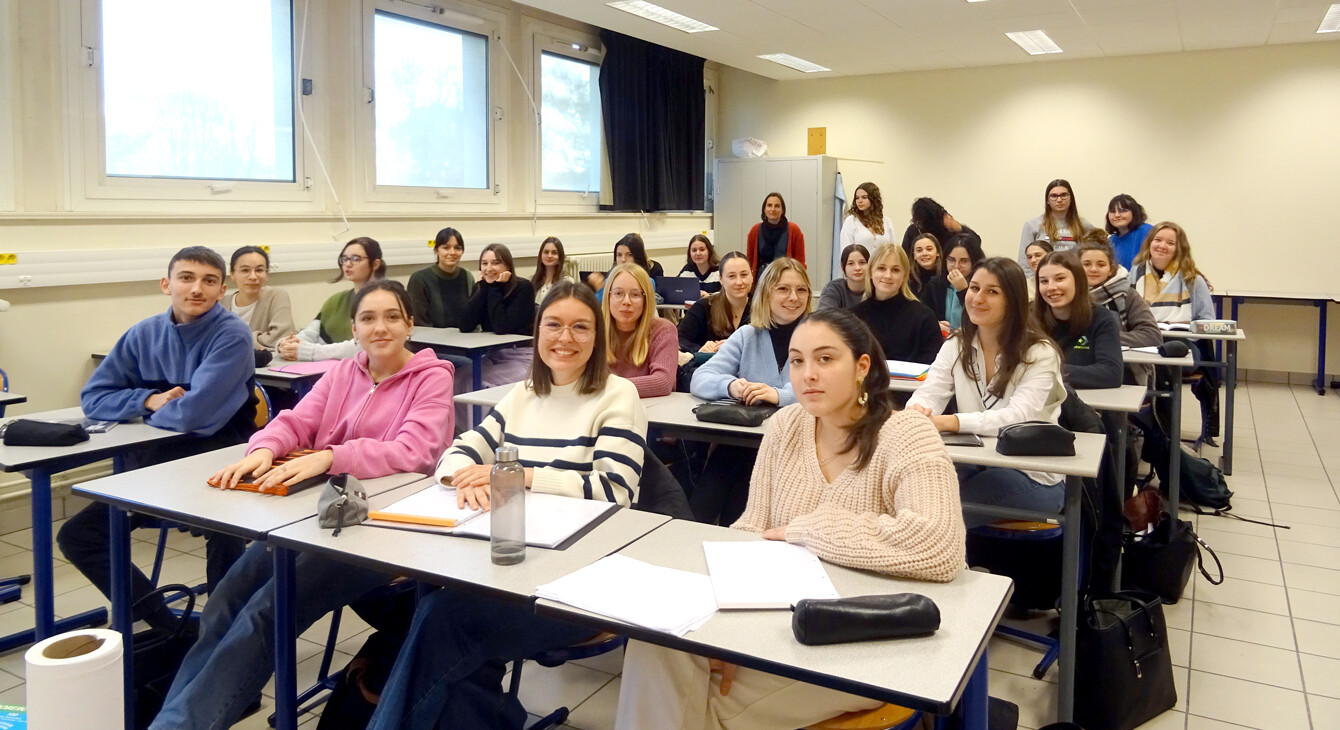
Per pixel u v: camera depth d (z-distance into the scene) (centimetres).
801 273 299
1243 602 304
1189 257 495
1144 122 734
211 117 455
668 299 625
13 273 362
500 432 209
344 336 445
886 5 572
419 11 562
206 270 265
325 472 203
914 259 509
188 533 367
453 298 527
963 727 136
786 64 779
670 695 148
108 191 407
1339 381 707
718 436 254
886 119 825
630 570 148
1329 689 246
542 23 661
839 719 151
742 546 159
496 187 634
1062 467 207
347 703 190
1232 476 458
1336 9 574
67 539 246
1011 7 577
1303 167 691
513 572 148
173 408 254
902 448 159
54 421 263
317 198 508
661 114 750
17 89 373
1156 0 557
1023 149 777
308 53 498
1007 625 284
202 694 178
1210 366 472
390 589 203
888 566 144
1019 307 246
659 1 565
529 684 247
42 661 104
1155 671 229
